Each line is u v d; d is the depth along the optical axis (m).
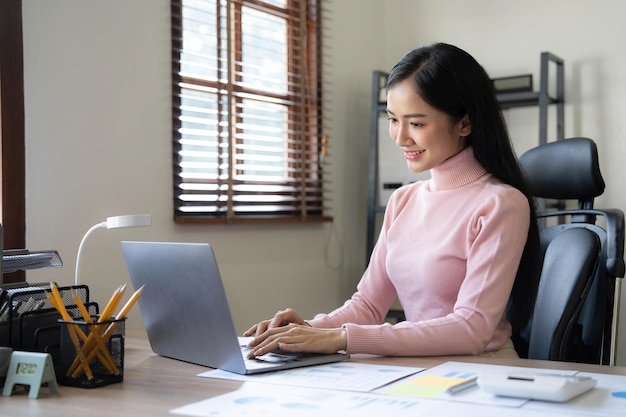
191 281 1.19
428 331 1.38
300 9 3.34
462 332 1.39
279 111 3.29
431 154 1.60
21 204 2.14
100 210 2.39
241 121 3.08
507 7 3.62
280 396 1.02
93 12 2.37
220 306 1.15
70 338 1.14
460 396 1.00
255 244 3.08
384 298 1.79
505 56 3.62
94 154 2.37
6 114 2.10
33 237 2.17
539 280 1.66
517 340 1.85
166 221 2.65
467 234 1.53
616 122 3.32
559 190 1.93
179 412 0.94
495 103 1.60
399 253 1.69
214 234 2.87
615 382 1.08
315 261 3.44
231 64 2.93
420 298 1.63
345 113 3.64
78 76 2.32
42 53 2.21
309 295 3.40
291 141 3.26
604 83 3.36
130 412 0.95
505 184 1.59
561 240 1.67
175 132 2.68
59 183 2.25
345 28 3.65
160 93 2.62
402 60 1.60
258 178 3.14
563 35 3.46
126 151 2.48
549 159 1.95
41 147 2.20
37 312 1.23
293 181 3.29
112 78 2.43
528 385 0.97
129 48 2.50
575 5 3.43
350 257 3.68
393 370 1.20
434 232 1.62
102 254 2.39
